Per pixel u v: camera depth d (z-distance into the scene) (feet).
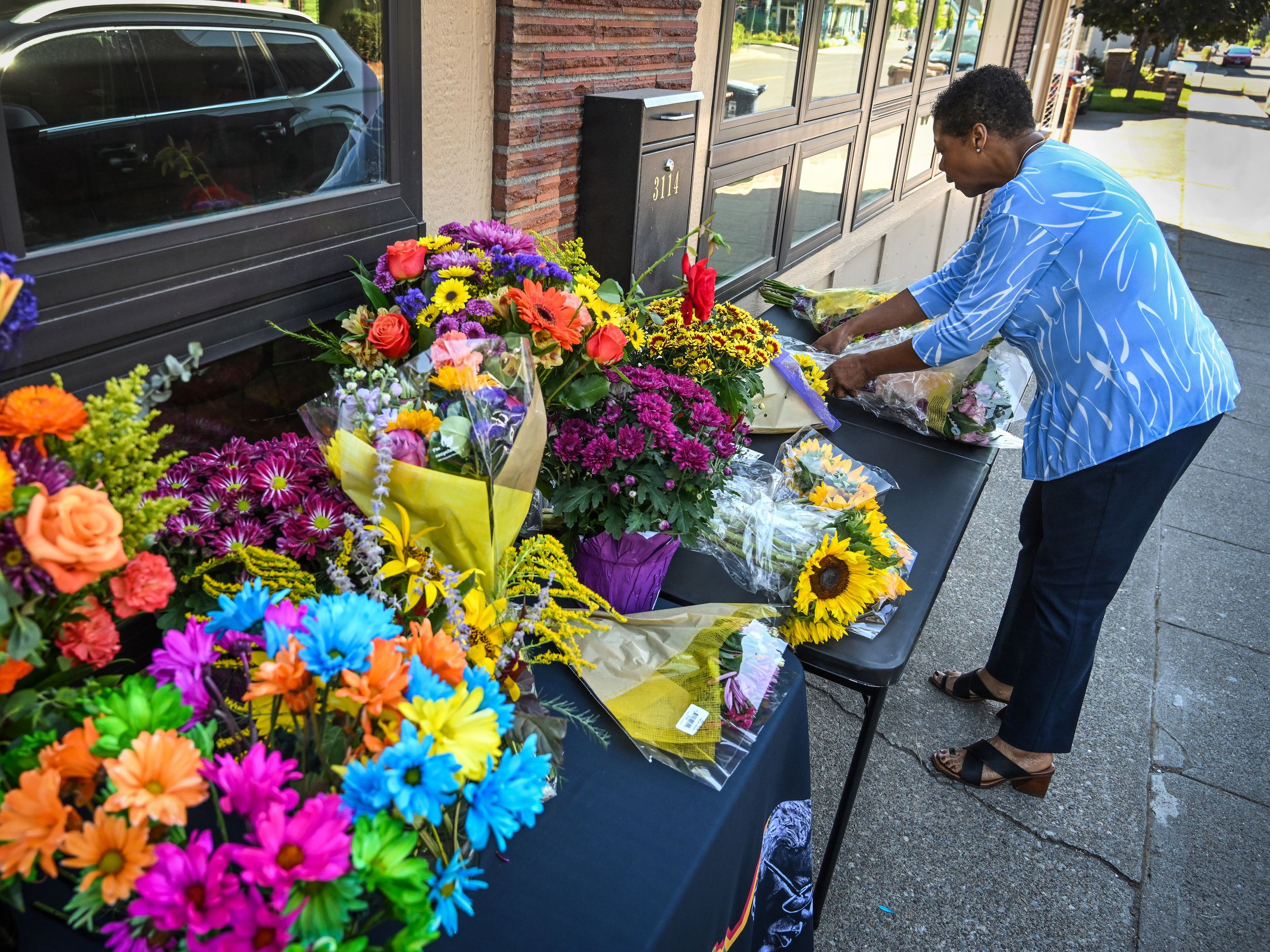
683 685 4.01
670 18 8.29
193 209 4.58
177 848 1.92
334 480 3.48
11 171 3.66
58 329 3.90
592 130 7.64
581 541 4.54
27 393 2.25
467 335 3.99
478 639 3.25
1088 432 6.26
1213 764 8.17
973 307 6.32
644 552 4.49
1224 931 6.46
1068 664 6.81
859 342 8.40
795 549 5.13
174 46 4.30
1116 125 62.08
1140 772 7.98
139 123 4.22
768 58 11.07
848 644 5.05
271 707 2.85
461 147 6.54
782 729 4.19
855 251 16.25
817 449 6.39
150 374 4.38
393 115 5.70
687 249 5.12
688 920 3.29
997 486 13.30
